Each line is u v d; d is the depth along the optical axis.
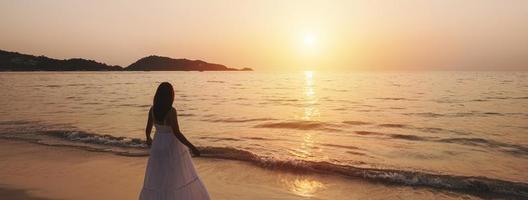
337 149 11.98
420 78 103.38
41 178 8.41
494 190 7.68
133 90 48.62
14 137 13.30
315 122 18.25
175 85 65.75
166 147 4.70
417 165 9.98
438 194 7.48
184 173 4.76
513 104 28.03
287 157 10.57
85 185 7.88
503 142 13.29
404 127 16.95
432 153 11.46
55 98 34.03
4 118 19.22
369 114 22.25
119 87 56.66
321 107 26.53
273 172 8.87
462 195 7.45
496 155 11.23
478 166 9.94
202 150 10.79
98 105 27.16
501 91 43.69
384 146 12.54
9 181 8.17
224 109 25.08
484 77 110.50
